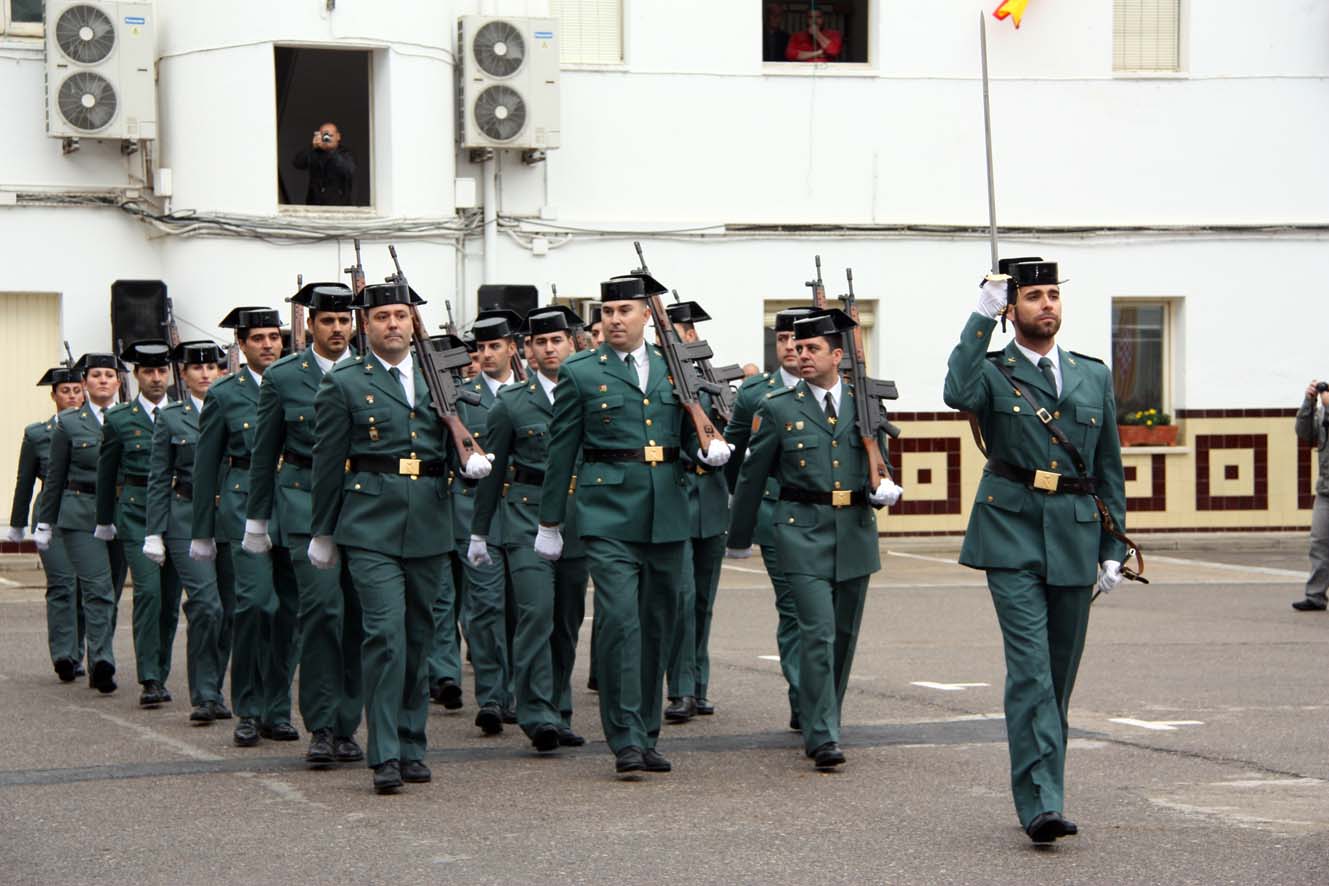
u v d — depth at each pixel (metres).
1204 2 32.38
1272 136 32.59
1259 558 30.38
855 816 11.18
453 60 29.86
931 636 20.39
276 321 14.73
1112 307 32.31
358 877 9.71
